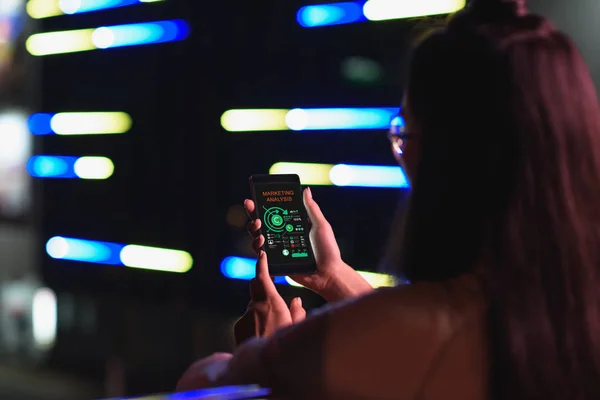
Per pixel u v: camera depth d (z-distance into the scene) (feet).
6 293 24.59
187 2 18.29
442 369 3.02
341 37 15.21
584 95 3.12
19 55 24.82
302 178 15.89
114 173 20.43
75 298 22.31
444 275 3.16
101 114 20.63
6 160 25.04
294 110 16.12
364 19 14.70
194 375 3.61
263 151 16.85
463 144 3.10
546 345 2.99
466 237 3.11
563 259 2.99
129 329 20.80
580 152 3.06
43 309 22.97
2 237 24.72
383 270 3.48
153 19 19.21
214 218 18.08
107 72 20.48
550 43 3.12
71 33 21.35
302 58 15.98
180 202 18.95
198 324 18.88
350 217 15.03
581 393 3.01
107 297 20.70
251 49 16.99
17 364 23.72
